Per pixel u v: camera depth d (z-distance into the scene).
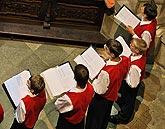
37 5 5.71
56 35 6.02
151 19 4.98
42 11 5.82
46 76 4.57
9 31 5.91
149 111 5.59
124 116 5.18
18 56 5.79
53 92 4.49
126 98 4.93
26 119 4.07
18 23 6.00
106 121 4.80
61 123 4.38
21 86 4.36
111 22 5.97
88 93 4.09
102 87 4.31
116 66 4.28
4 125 5.04
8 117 5.11
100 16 5.93
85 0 5.66
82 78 3.87
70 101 3.98
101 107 4.57
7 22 5.97
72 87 4.48
